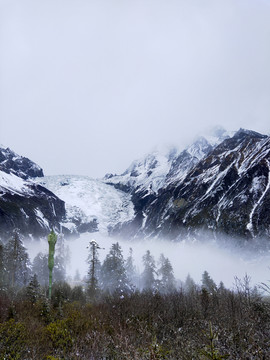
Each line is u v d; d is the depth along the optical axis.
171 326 6.09
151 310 7.90
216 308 7.15
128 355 4.06
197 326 5.82
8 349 5.53
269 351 3.45
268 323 4.83
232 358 3.37
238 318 5.45
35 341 6.21
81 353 5.35
